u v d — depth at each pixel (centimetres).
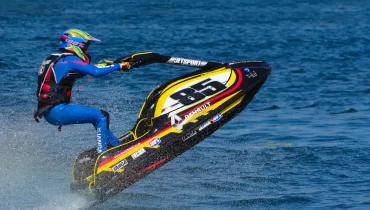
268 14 14388
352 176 3094
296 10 15675
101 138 2684
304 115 4584
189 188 2981
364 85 5778
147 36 9506
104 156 2677
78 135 3928
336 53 7994
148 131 2791
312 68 6781
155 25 11369
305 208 2667
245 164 3359
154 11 14938
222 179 3111
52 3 17050
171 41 8938
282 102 5056
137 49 8062
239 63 3011
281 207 2695
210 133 2889
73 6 16188
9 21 11481
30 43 8156
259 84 2936
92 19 12544
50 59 2652
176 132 2794
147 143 2753
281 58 7562
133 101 4903
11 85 5406
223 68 2970
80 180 2703
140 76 5991
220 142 3841
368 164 3291
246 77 2934
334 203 2708
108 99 4959
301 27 11406
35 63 6569
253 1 19025
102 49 7994
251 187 2981
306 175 3141
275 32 10469
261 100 5134
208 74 2950
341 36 9894
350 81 5994
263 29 10956
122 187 2698
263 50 8231
